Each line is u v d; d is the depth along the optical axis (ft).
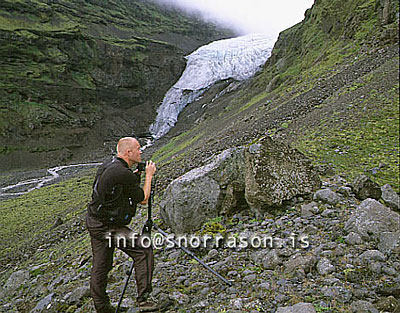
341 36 171.22
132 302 18.03
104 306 15.20
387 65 91.56
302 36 235.81
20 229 86.69
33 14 339.98
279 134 72.38
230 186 26.45
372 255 16.52
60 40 337.72
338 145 50.06
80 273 29.96
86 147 319.47
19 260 60.75
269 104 140.87
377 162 41.11
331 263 16.94
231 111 222.28
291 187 25.76
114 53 383.24
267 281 16.60
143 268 14.90
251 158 26.02
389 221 18.66
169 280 19.49
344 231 20.06
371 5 155.94
